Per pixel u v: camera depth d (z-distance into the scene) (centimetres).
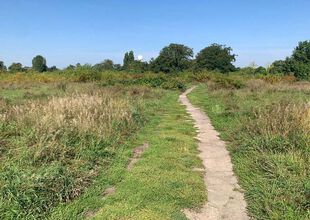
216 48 7362
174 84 3319
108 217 533
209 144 1035
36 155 689
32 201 534
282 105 1179
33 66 7706
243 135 1010
